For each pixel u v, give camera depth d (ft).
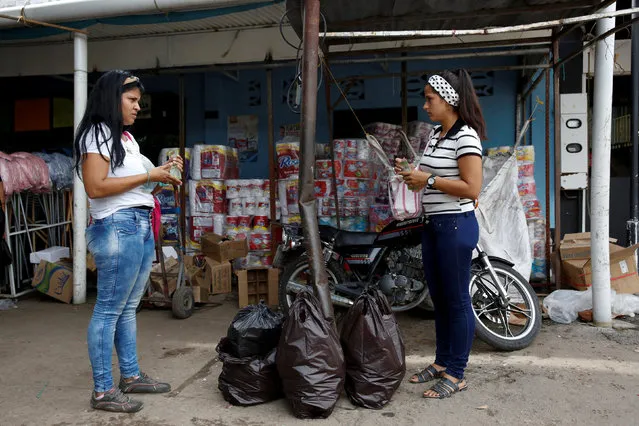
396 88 21.12
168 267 16.85
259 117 22.17
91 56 19.79
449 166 9.53
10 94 24.58
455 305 9.80
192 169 19.42
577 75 19.77
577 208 20.38
